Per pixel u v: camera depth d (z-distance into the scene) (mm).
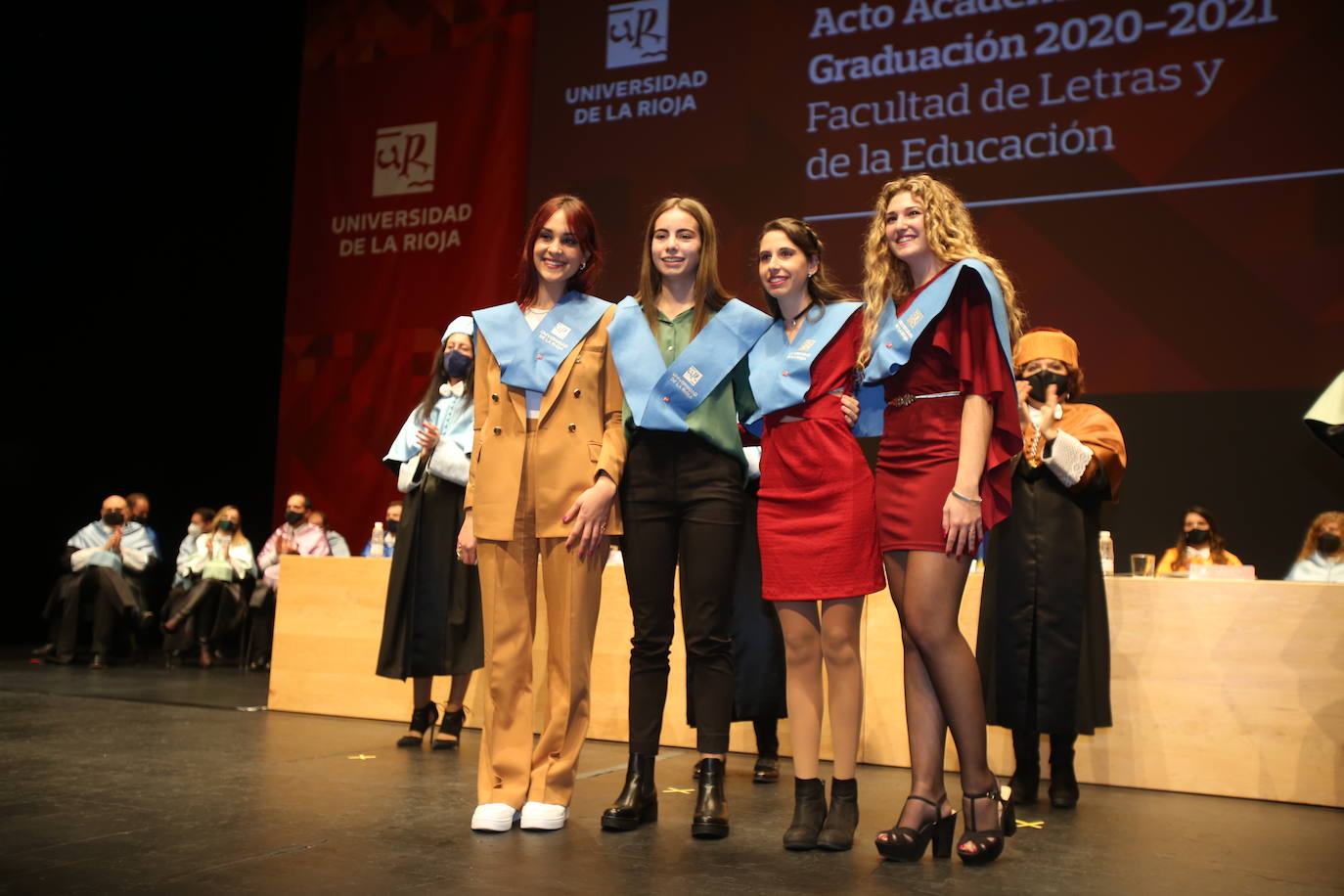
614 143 6031
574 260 2307
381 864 1858
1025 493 2650
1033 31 5207
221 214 7555
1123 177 4984
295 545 6219
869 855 2014
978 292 1984
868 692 3289
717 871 1865
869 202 5457
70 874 1752
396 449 3498
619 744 3510
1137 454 4867
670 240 2260
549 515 2201
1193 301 4820
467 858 1912
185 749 3068
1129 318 4926
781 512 2150
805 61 5648
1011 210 5168
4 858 1856
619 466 2223
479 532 2234
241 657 6180
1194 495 4770
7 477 7574
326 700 4016
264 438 7699
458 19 6648
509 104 6480
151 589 6598
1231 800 2828
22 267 7199
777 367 2168
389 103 6781
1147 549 4832
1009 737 3129
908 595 1981
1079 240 5039
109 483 7914
